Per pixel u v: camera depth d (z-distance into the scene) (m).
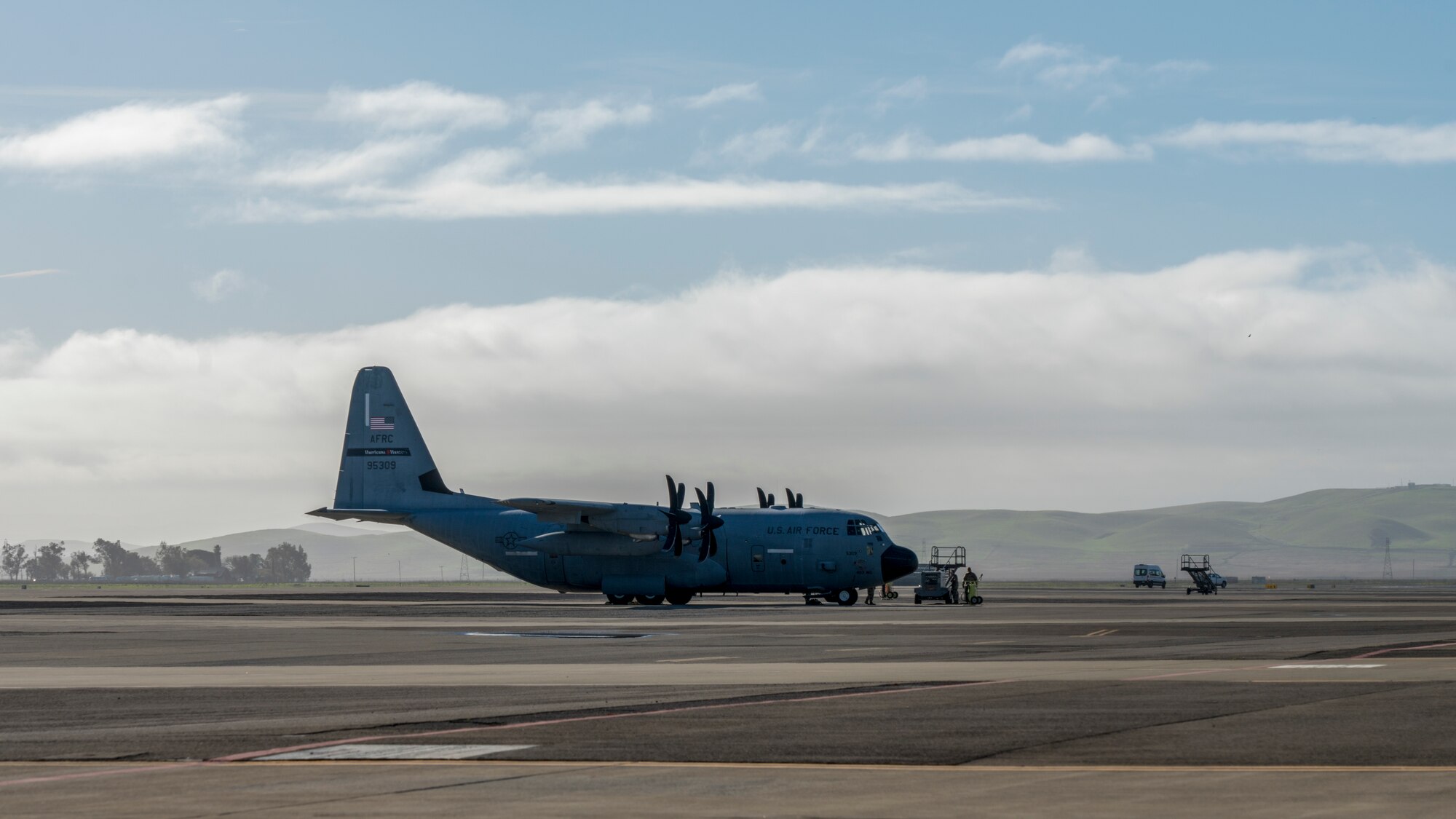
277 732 23.02
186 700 28.92
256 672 36.69
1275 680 31.50
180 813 15.38
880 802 15.83
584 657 41.97
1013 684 31.05
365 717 25.09
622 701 27.67
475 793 16.66
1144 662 37.75
